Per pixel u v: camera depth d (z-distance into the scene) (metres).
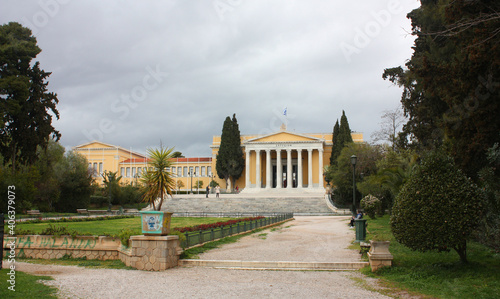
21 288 9.82
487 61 13.29
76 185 57.16
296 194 73.19
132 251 13.25
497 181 12.24
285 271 12.89
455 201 11.10
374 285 10.74
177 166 95.38
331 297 9.50
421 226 11.29
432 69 16.58
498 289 9.62
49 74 47.03
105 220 37.66
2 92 40.16
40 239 15.52
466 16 14.22
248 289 10.28
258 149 82.81
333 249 17.42
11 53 41.66
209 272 12.65
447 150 15.67
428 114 23.62
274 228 29.00
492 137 13.38
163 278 11.62
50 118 46.97
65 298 9.21
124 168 95.94
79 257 14.98
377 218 34.97
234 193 79.06
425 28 20.52
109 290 10.05
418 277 11.20
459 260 12.62
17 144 45.12
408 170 27.16
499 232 11.77
